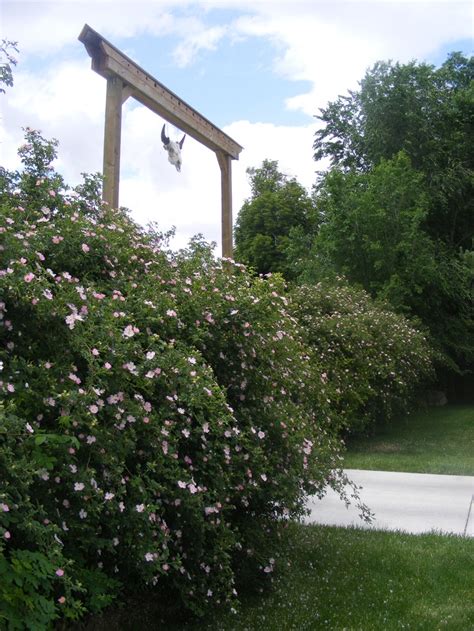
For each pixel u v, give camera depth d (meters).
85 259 4.09
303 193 31.62
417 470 9.38
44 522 2.68
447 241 21.73
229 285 4.63
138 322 3.82
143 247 4.69
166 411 3.45
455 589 4.52
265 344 4.60
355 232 17.70
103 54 6.16
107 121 6.37
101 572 3.24
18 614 2.42
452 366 19.06
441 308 19.77
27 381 3.04
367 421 12.28
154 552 3.16
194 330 4.10
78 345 3.17
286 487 4.22
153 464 3.25
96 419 3.00
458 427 14.97
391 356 13.08
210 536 3.74
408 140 20.92
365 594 4.43
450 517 6.57
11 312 3.21
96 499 3.02
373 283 17.47
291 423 4.47
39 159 4.87
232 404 4.37
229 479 3.77
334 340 11.95
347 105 22.98
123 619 3.95
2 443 2.67
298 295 13.02
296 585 4.55
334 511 6.83
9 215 3.86
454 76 23.97
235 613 3.90
